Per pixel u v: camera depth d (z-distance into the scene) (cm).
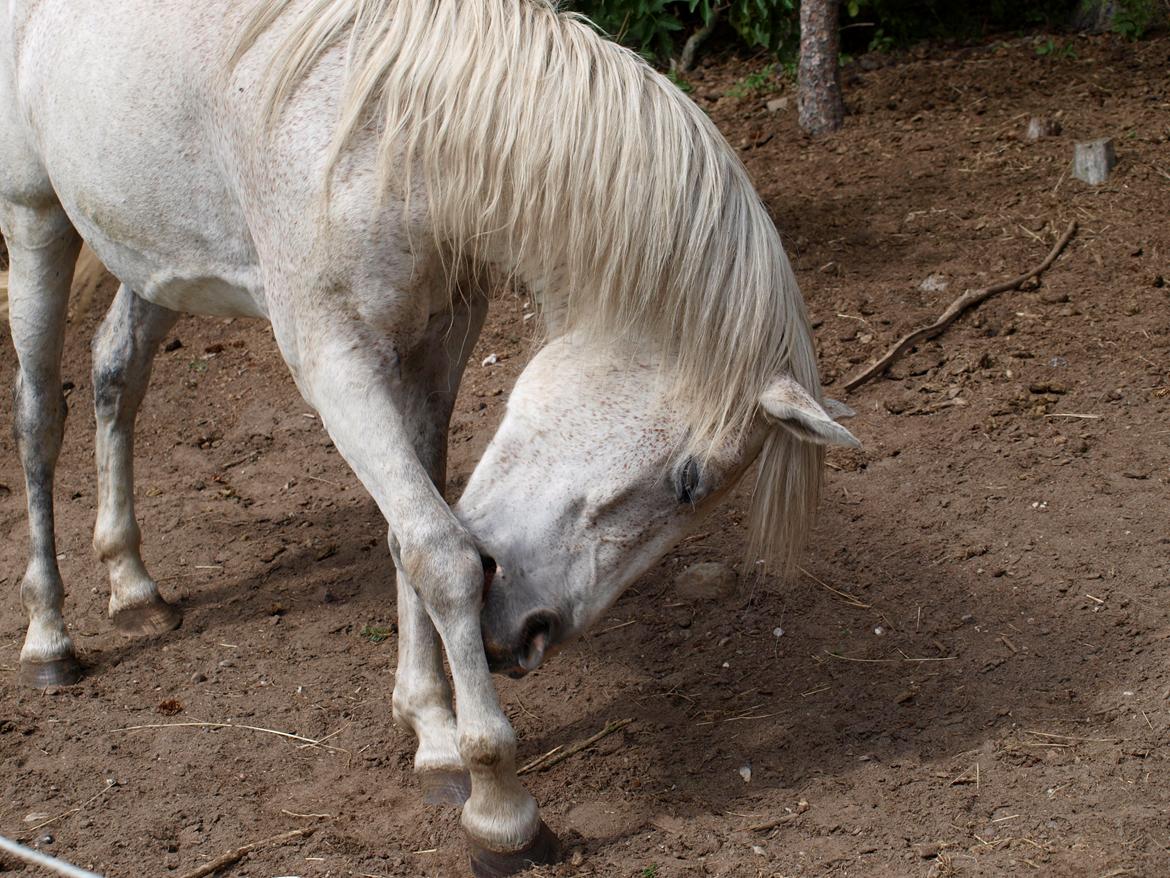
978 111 692
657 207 258
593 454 264
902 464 438
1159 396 450
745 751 316
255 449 531
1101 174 589
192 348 617
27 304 383
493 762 268
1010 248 551
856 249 571
